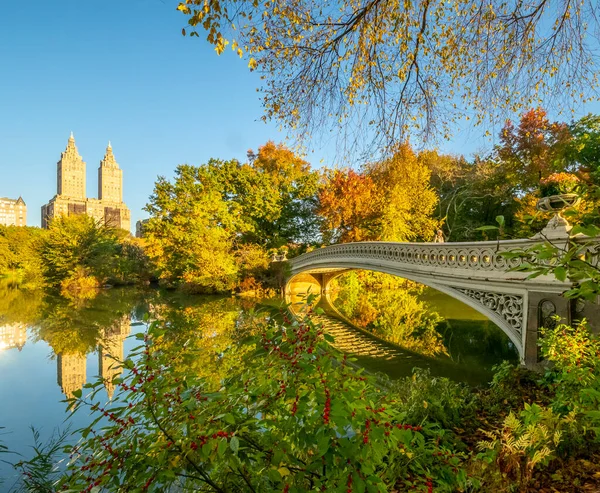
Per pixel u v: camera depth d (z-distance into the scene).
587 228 1.34
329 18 3.56
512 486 2.23
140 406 1.57
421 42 3.50
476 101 3.80
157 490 1.50
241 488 1.62
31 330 14.27
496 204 23.38
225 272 24.84
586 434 2.78
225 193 31.11
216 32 2.73
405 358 9.29
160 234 29.98
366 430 1.42
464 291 7.75
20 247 46.16
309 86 3.74
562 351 3.87
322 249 17.16
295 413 1.46
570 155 15.40
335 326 13.92
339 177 23.80
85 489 1.36
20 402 7.15
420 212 23.09
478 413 4.29
